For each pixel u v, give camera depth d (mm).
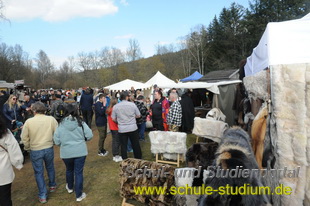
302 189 1895
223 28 37625
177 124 5645
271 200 2113
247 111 3283
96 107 5688
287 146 1969
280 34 2135
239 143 2123
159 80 12500
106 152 5883
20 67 40281
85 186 3994
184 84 6688
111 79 46406
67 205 3357
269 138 2238
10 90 13070
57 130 3301
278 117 2016
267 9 29484
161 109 6602
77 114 3369
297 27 2109
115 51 47844
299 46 2057
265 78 2316
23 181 4422
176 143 4578
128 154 5785
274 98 2051
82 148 3361
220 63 36031
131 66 48188
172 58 50062
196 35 44031
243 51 34094
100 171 4691
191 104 6617
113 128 5227
